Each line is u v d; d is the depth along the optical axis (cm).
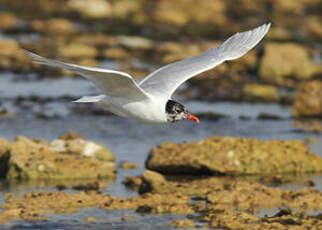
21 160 1448
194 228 1134
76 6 3822
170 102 1102
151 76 1170
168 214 1210
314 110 2123
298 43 3316
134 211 1225
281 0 4141
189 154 1504
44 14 3744
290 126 1989
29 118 2008
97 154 1555
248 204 1262
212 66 1168
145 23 3628
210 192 1305
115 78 980
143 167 1556
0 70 2683
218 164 1491
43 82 2525
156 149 1538
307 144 1759
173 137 1844
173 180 1445
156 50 3067
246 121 2048
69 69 955
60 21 3512
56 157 1482
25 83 2497
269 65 2708
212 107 2230
